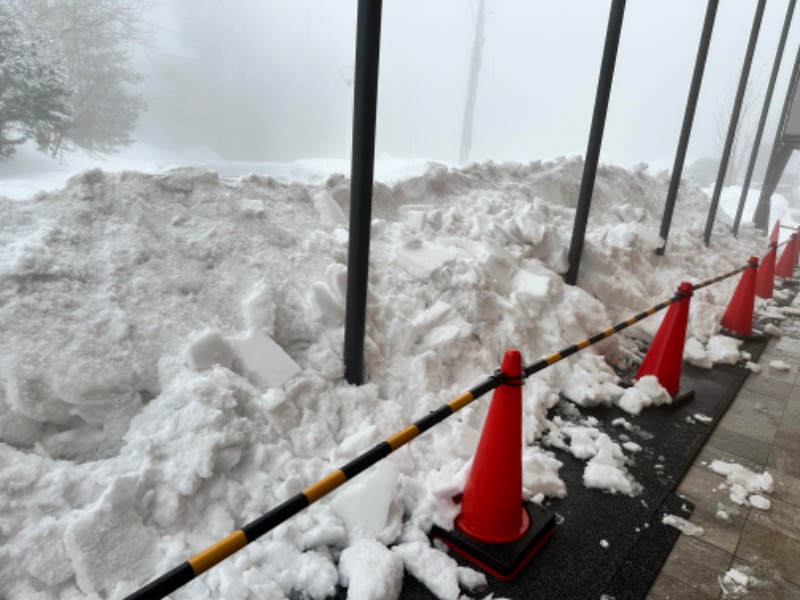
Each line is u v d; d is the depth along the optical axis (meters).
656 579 2.30
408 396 3.20
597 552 2.41
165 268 2.96
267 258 3.34
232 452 2.37
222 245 3.22
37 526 1.94
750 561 2.45
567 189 7.50
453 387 3.37
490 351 3.76
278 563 2.10
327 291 3.13
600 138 4.56
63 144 10.06
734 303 5.67
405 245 4.09
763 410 4.01
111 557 1.94
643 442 3.38
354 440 2.66
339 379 3.07
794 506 2.88
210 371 2.60
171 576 1.32
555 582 2.22
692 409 3.89
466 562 2.27
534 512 2.49
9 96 7.65
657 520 2.66
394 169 10.21
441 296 3.85
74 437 2.33
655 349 4.02
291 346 3.16
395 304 3.61
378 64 2.61
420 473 2.72
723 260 7.88
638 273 6.06
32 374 2.25
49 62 8.17
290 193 4.12
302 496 1.61
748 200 21.09
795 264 9.40
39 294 2.49
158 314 2.75
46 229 2.74
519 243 4.91
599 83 4.44
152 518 2.13
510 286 4.37
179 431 2.31
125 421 2.43
